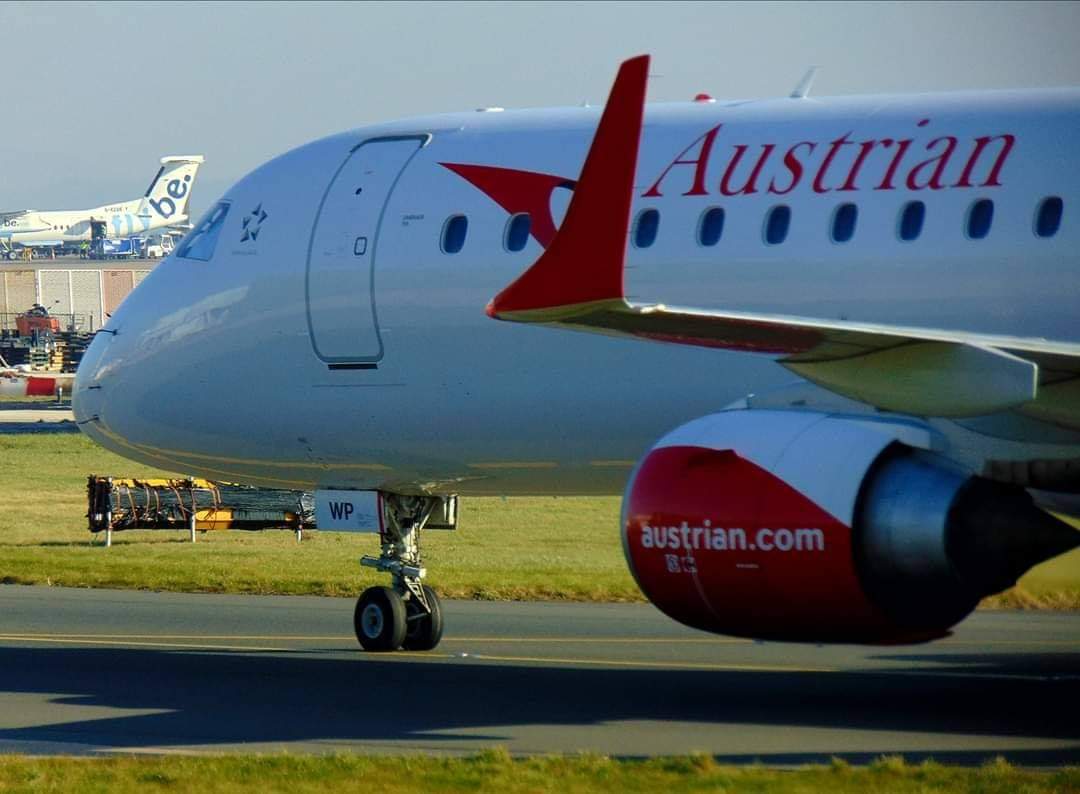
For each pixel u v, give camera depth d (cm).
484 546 11300
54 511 13925
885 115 5188
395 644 6500
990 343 4091
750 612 4662
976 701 5184
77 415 6869
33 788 4003
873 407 4553
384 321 5975
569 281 3825
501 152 5869
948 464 4603
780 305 5134
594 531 12319
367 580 8944
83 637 7112
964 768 3991
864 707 5094
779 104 5456
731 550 4634
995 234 4850
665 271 5319
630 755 4381
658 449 4856
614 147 3750
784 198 5191
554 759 4166
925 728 4700
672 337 4266
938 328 4909
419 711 5141
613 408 5547
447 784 3966
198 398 6450
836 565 4497
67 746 4631
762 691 5444
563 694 5438
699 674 5844
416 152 6088
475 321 5772
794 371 4400
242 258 6341
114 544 11544
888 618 4544
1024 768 4078
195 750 4525
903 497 4503
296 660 6353
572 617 7600
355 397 6103
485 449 5934
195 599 8488
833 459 4544
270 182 6406
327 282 6097
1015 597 7844
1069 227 4775
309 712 5150
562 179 5691
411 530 6606
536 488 6122
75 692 5606
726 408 5184
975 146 4956
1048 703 5134
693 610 4772
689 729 4753
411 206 5981
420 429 6006
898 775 3900
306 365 6191
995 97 5091
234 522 11819
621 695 5400
